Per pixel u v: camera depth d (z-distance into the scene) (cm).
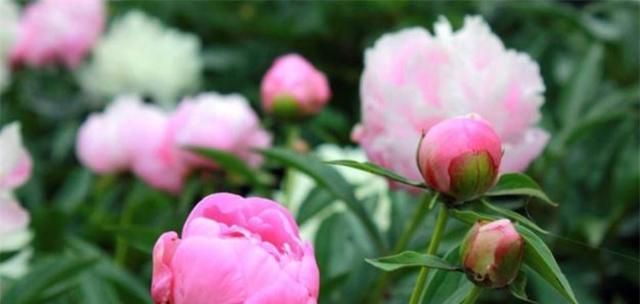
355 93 197
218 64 212
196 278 88
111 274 122
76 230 155
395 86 109
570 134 149
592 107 167
